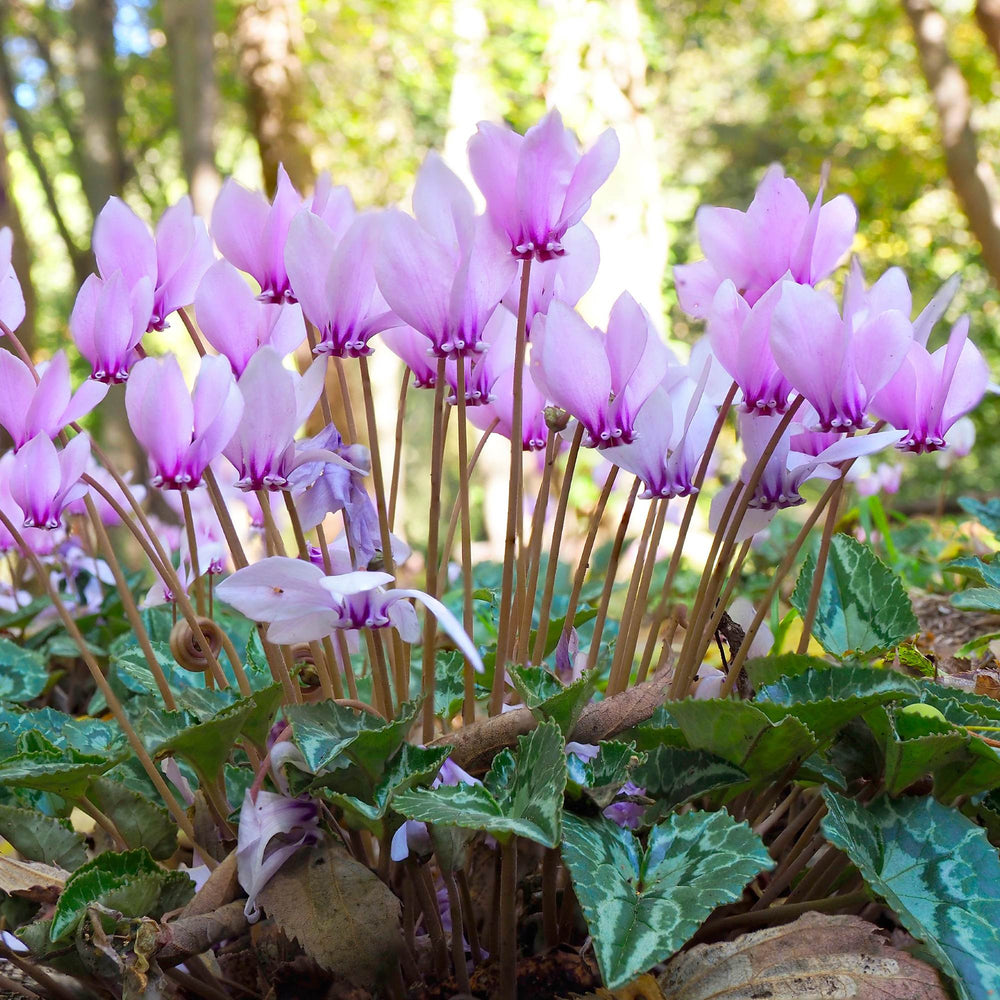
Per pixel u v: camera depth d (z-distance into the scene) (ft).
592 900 0.75
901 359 0.85
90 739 1.19
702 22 9.75
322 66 6.87
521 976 0.83
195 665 0.95
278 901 0.82
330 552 0.98
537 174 0.83
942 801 0.89
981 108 8.33
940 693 0.95
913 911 0.80
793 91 8.25
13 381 0.90
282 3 4.93
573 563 2.84
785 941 0.82
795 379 0.85
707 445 0.93
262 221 0.90
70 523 1.76
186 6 6.57
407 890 0.86
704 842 0.80
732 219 0.93
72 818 1.17
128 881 0.81
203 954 0.87
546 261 0.92
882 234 8.41
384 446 6.48
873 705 0.84
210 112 6.64
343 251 0.84
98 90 9.02
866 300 0.93
